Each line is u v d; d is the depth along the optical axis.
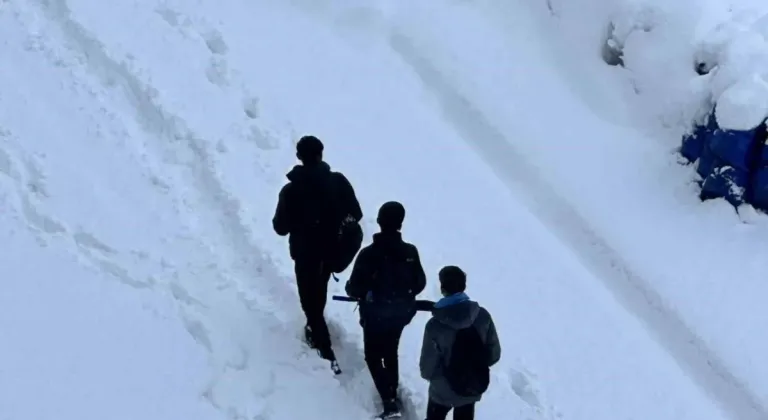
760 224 27.06
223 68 29.17
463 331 15.66
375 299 17.11
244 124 27.28
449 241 25.53
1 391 17.69
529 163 29.42
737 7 32.78
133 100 26.98
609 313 24.42
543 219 27.80
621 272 26.00
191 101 27.36
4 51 27.19
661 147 30.41
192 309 20.59
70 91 26.41
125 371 18.72
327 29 33.34
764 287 25.30
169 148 25.69
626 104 31.77
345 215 18.42
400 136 29.28
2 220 21.70
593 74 32.84
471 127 30.83
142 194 23.72
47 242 21.47
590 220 27.50
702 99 29.09
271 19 32.94
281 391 19.09
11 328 19.11
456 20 34.41
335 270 18.97
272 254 22.69
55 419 17.41
